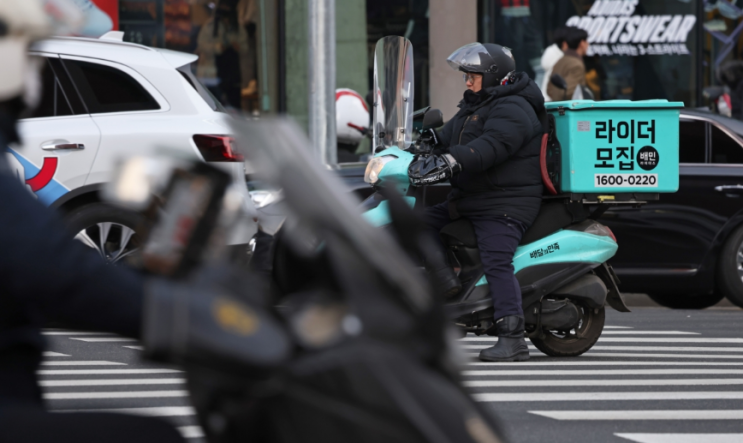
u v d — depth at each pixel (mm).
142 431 5219
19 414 5172
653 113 19688
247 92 43625
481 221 19266
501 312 19094
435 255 5863
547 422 14086
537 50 45094
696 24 45781
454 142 19875
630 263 28984
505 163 19281
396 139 20906
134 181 5195
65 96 23234
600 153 19609
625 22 45562
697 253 29094
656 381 17594
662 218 28953
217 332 4684
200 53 42906
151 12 41906
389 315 5367
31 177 22656
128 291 4781
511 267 19203
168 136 23250
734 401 15836
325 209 5305
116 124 23266
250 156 5383
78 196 23078
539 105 19594
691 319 27719
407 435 5047
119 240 23016
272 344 4777
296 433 5070
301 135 5523
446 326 5652
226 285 5211
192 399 5430
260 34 43625
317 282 5570
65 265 4750
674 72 45844
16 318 5113
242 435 5211
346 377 5105
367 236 5359
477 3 44750
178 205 5234
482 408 5672
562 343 20250
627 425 13953
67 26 5441
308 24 37406
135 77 23719
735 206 29125
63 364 18438
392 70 20922
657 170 19734
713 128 29469
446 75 44438
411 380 5164
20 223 4762
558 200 20047
